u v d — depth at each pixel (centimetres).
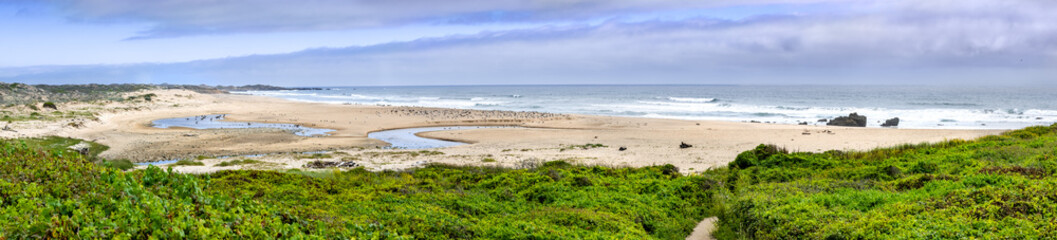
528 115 8481
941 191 1519
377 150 4700
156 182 968
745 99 15712
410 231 1237
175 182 968
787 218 1391
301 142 5250
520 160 3791
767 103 13212
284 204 1324
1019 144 2494
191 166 3628
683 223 1617
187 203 842
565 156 3978
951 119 8119
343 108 10256
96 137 5244
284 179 1931
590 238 1295
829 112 9831
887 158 2572
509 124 7256
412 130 6694
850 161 2453
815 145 4603
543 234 1277
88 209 734
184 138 5344
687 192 1947
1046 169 1752
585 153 4153
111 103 9225
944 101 13288
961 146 2645
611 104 13125
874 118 8500
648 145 4800
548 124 7181
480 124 7294
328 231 956
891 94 19038
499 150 4512
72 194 857
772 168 2386
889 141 4800
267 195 1571
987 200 1338
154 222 691
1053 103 11950
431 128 6919
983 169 1809
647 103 13438
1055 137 2627
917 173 1995
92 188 875
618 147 4653
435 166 3186
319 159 4003
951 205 1336
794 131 5772
